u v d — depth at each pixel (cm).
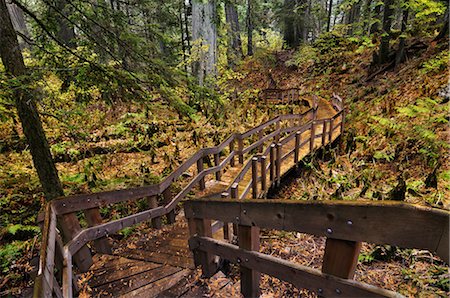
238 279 306
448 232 104
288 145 909
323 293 161
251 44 2383
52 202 281
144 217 434
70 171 743
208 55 1261
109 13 528
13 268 405
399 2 1070
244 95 1664
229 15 2280
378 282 319
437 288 290
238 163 802
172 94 487
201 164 610
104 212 569
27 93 345
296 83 1894
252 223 199
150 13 1148
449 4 1030
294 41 2330
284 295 279
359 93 1306
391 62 1305
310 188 675
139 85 473
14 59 366
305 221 160
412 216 114
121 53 502
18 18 1073
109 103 447
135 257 369
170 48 1491
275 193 650
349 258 145
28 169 706
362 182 645
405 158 668
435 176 524
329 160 841
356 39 1445
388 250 359
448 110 714
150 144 916
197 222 270
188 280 285
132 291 280
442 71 927
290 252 403
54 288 205
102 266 334
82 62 441
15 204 568
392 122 804
